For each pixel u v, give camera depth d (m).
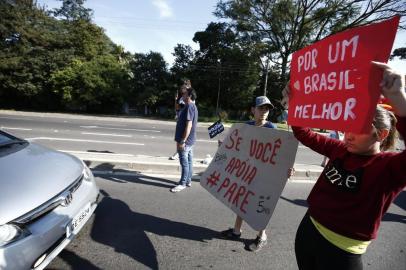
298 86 2.14
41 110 28.59
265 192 3.18
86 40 31.16
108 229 3.64
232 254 3.32
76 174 3.24
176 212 4.25
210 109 32.94
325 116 1.82
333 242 1.70
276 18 30.44
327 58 1.82
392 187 1.55
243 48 32.81
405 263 3.35
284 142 3.13
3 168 2.83
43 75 28.11
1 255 2.17
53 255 2.62
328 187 1.78
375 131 1.59
